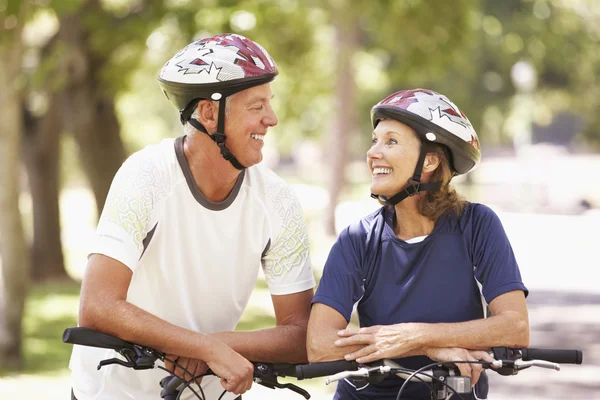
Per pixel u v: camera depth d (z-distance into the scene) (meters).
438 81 38.12
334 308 4.11
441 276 4.11
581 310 17.64
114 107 20.09
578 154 72.88
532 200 46.22
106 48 16.61
